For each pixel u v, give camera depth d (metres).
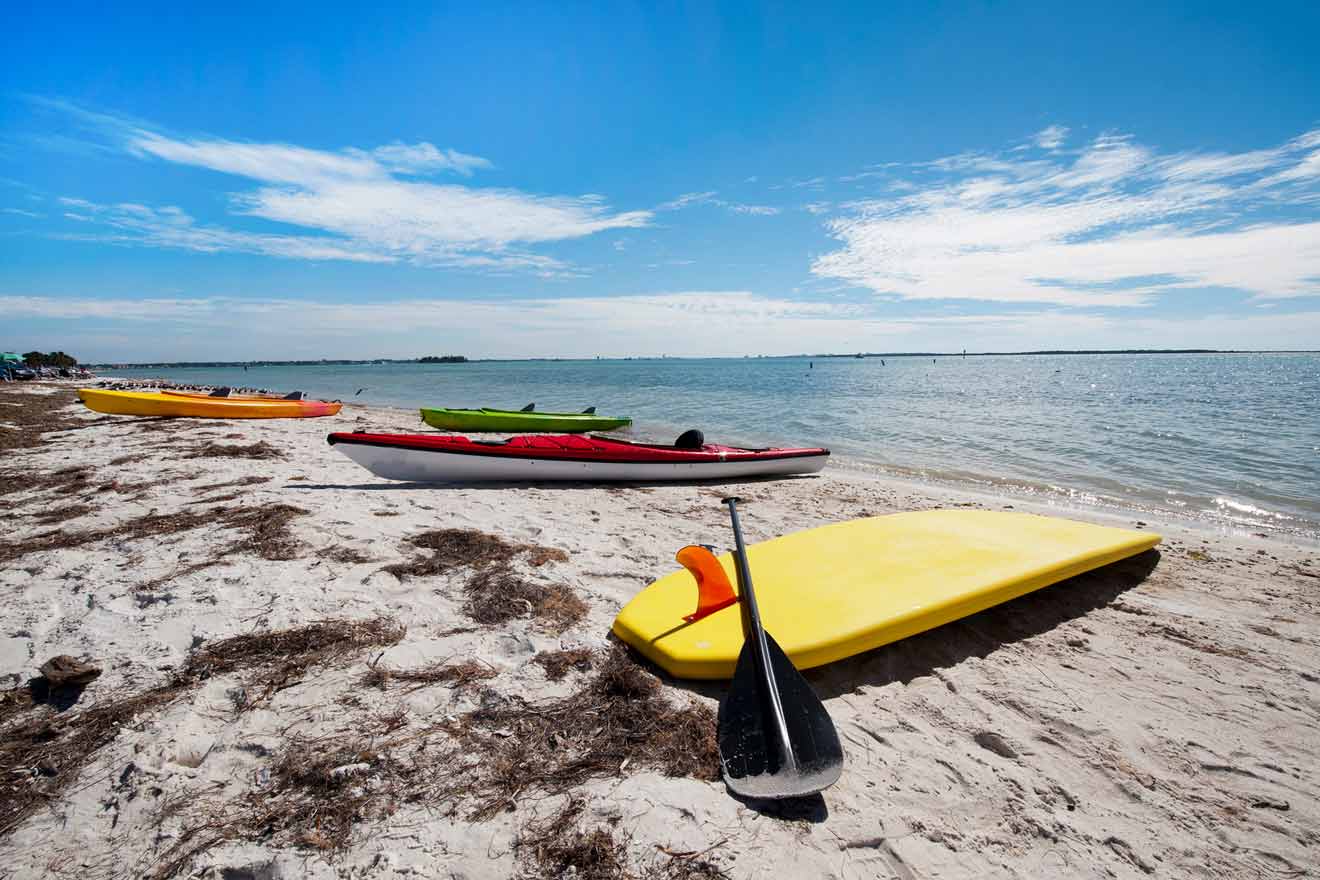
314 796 2.12
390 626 3.41
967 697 2.97
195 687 2.77
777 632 3.09
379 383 54.28
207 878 1.80
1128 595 4.33
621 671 2.93
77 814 2.04
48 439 10.93
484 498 6.86
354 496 6.61
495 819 2.04
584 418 14.30
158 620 3.46
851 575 3.72
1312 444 12.63
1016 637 3.61
